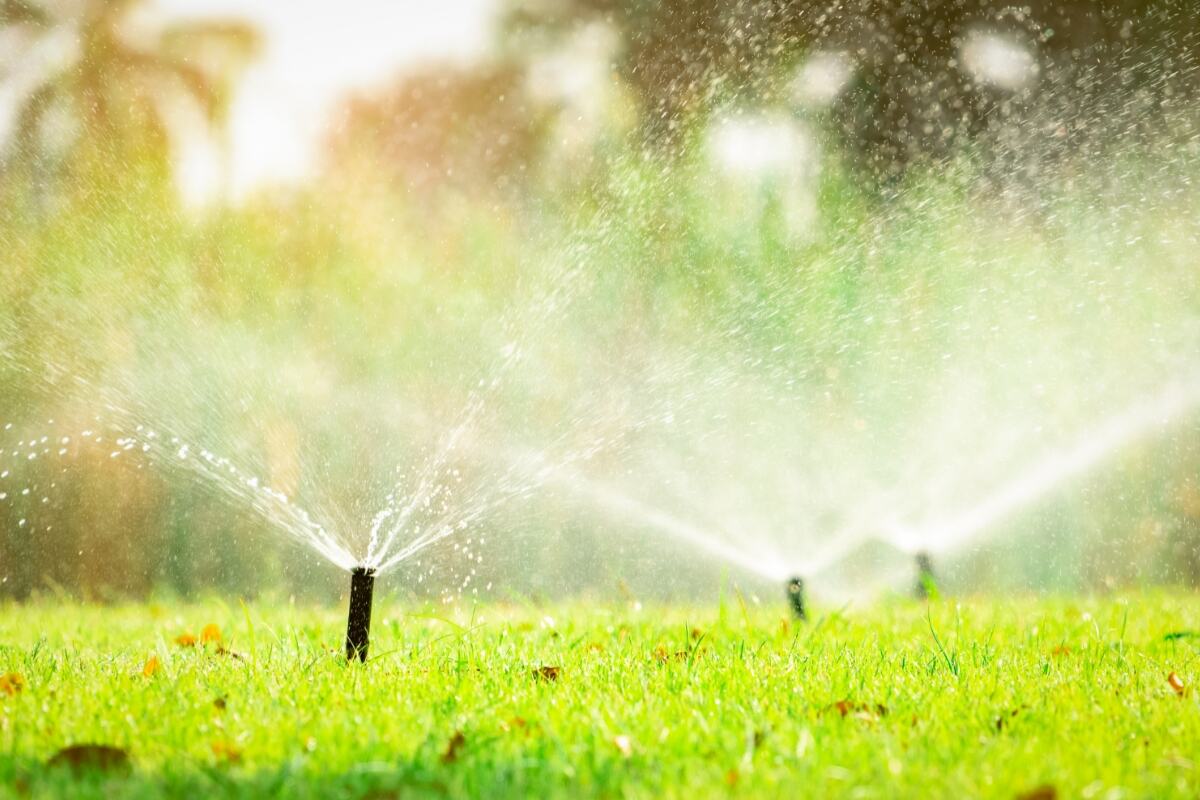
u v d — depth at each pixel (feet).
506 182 52.54
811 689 16.53
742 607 23.45
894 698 15.81
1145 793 11.24
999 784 11.32
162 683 17.04
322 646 21.02
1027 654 20.38
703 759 12.60
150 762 12.46
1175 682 16.98
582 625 25.62
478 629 23.41
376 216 50.42
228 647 22.80
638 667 18.43
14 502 41.06
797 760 12.23
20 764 12.22
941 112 50.88
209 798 11.13
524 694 16.06
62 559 40.86
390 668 18.67
